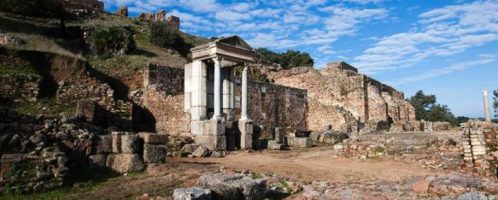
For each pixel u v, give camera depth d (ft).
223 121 62.75
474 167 40.55
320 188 31.73
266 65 143.02
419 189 29.48
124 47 100.68
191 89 68.39
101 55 94.12
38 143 29.53
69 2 154.10
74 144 32.99
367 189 30.91
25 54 68.74
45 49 79.56
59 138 32.07
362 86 118.21
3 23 94.22
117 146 35.53
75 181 30.17
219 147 60.49
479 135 41.52
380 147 50.55
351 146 53.42
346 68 131.13
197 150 54.60
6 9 111.45
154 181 31.50
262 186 27.17
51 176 28.02
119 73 84.28
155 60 98.68
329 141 81.92
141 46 123.24
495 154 40.32
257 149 67.67
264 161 49.57
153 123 74.84
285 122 105.81
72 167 32.09
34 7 116.78
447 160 42.50
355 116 118.01
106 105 68.03
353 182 34.68
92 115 61.05
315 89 125.90
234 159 51.85
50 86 67.92
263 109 97.66
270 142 69.36
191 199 21.71
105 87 69.31
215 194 24.07
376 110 118.11
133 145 35.81
